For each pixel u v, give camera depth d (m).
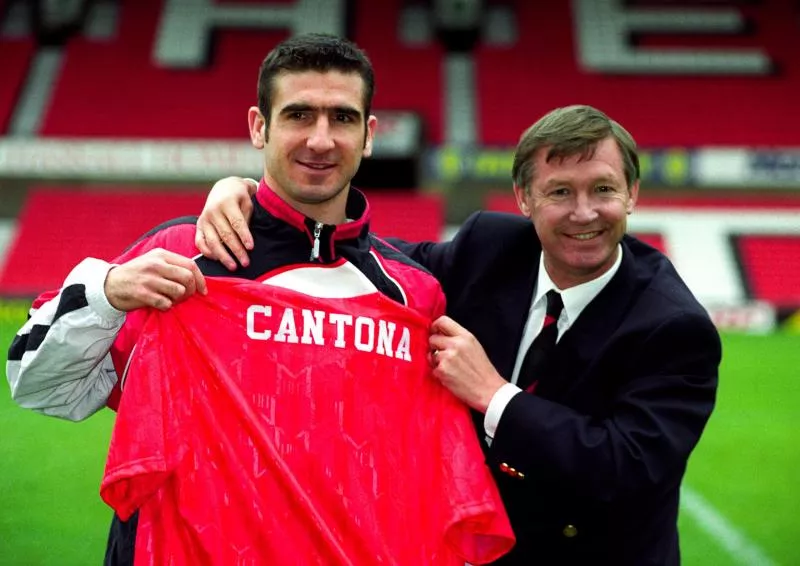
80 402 2.07
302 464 1.97
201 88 20.28
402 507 2.06
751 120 19.81
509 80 20.81
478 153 17.58
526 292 2.37
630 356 2.19
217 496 1.95
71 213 18.16
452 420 2.16
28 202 18.27
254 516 1.93
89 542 4.69
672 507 2.30
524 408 2.08
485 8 22.56
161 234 2.11
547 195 2.14
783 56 21.22
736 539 5.04
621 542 2.23
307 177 1.97
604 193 2.12
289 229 2.05
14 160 17.61
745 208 18.89
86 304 1.86
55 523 4.98
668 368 2.16
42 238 17.56
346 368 2.03
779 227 18.38
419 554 2.08
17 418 7.54
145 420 1.89
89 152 17.64
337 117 1.96
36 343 1.88
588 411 2.22
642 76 20.91
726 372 10.66
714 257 17.58
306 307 2.03
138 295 1.85
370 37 21.61
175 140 19.11
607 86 20.69
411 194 19.36
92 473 6.07
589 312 2.26
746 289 16.86
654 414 2.09
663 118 19.89
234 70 20.73
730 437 7.59
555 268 2.27
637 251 2.46
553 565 2.28
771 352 12.22
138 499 1.90
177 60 20.83
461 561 2.17
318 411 1.99
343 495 1.98
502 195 19.28
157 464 1.86
